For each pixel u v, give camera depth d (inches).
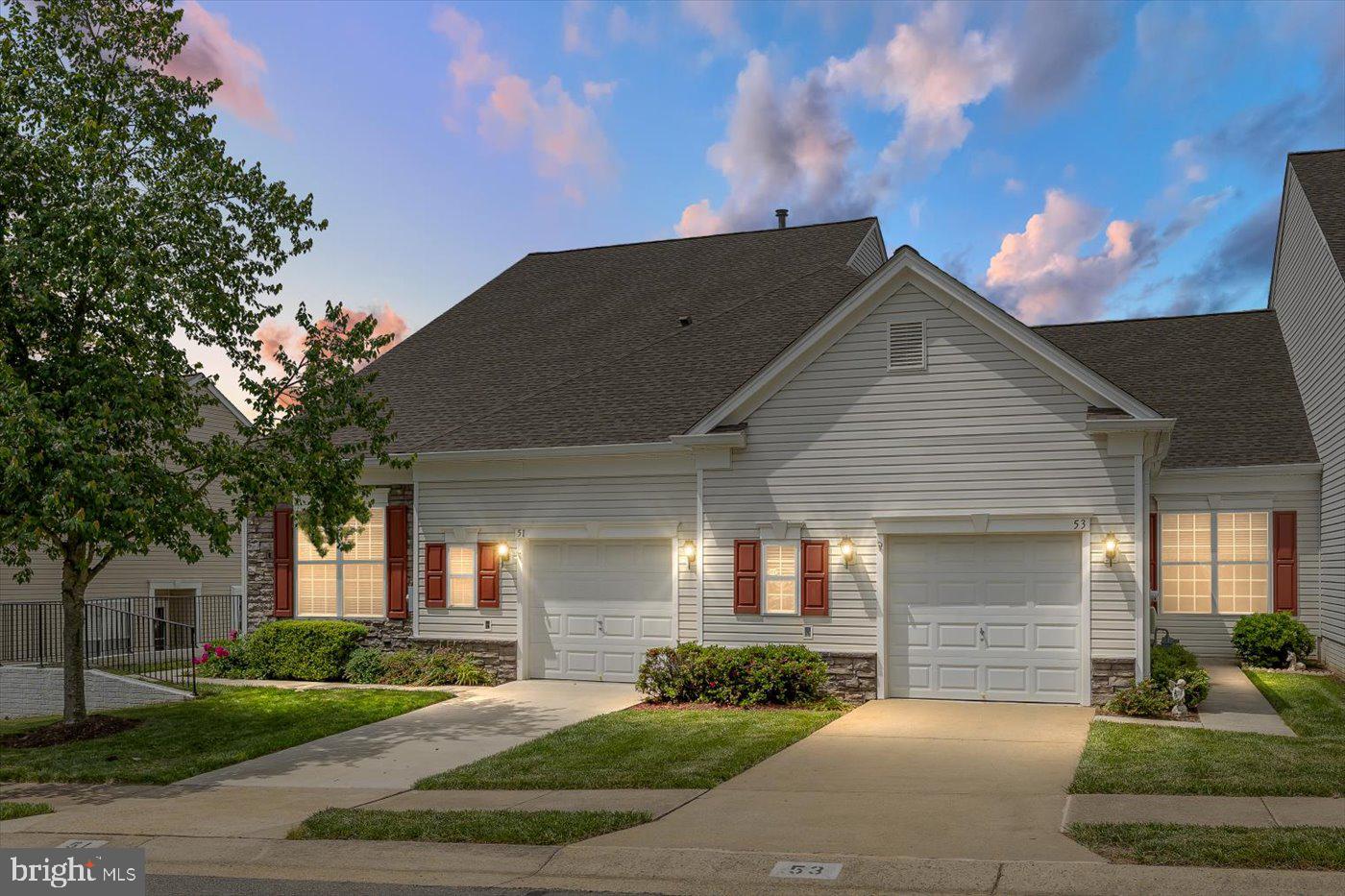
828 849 323.6
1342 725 515.2
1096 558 587.2
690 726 549.0
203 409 1186.6
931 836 334.3
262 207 611.8
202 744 549.3
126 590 1099.3
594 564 725.9
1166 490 828.0
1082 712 572.4
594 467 718.5
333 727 583.5
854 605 633.6
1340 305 719.1
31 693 802.8
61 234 516.1
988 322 609.9
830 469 641.6
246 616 810.8
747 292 889.5
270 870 329.7
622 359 828.0
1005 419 606.2
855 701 621.9
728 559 663.1
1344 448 711.1
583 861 321.1
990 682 612.1
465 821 366.9
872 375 634.2
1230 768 415.8
